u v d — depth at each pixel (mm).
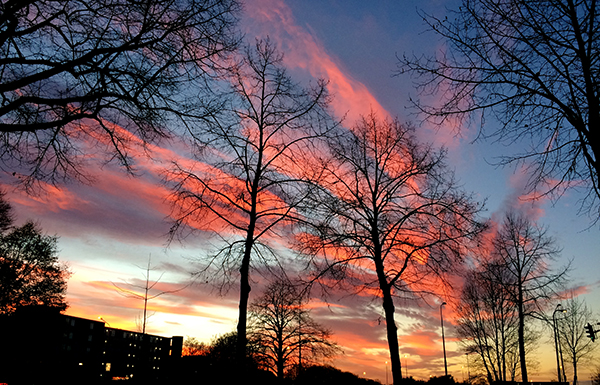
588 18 7309
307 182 13609
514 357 38531
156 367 70875
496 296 31234
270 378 33656
